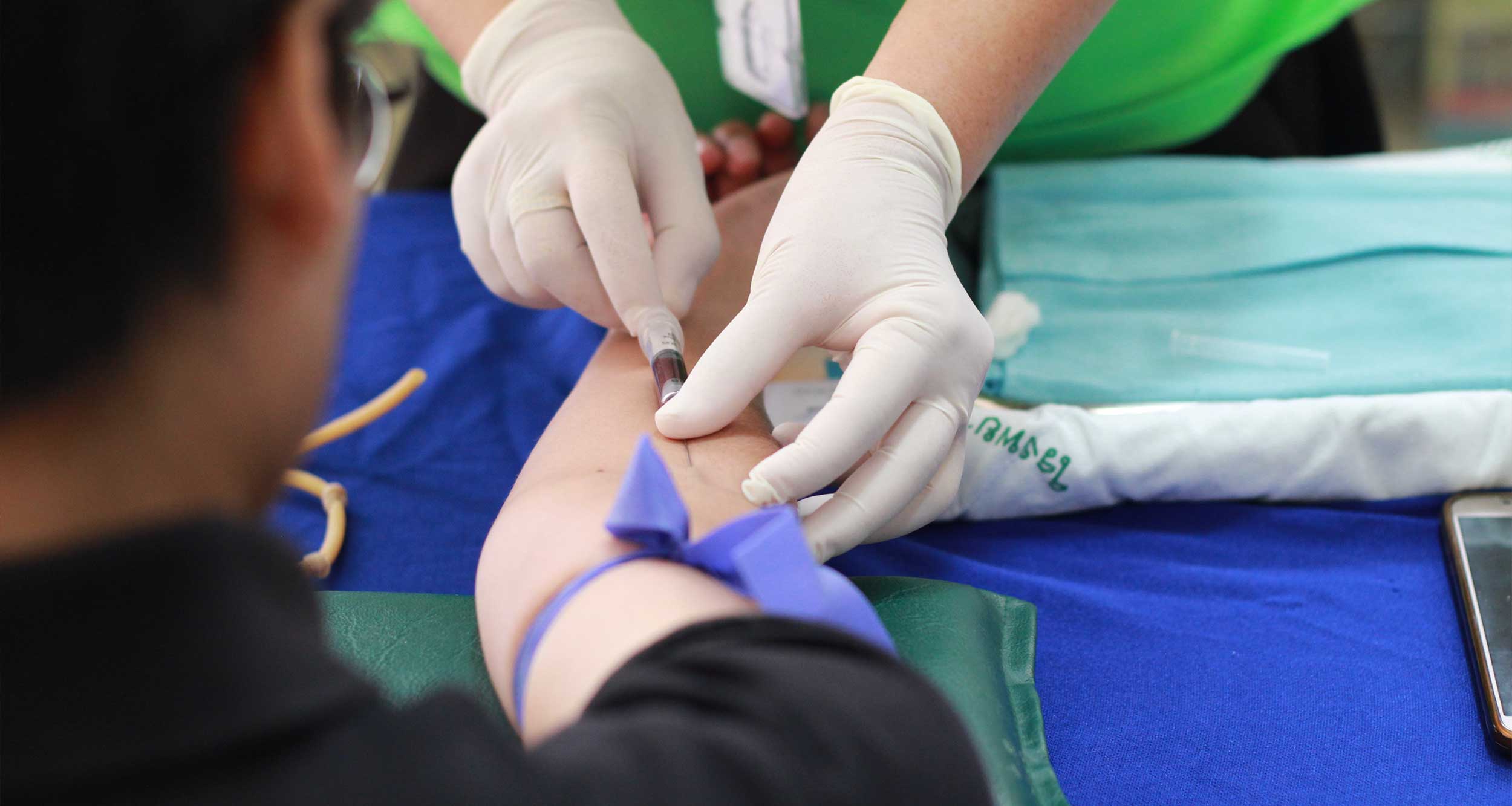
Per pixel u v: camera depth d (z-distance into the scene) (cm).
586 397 104
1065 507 107
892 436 100
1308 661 100
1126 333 112
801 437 97
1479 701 97
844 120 105
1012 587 103
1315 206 118
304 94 56
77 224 51
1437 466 105
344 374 119
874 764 66
